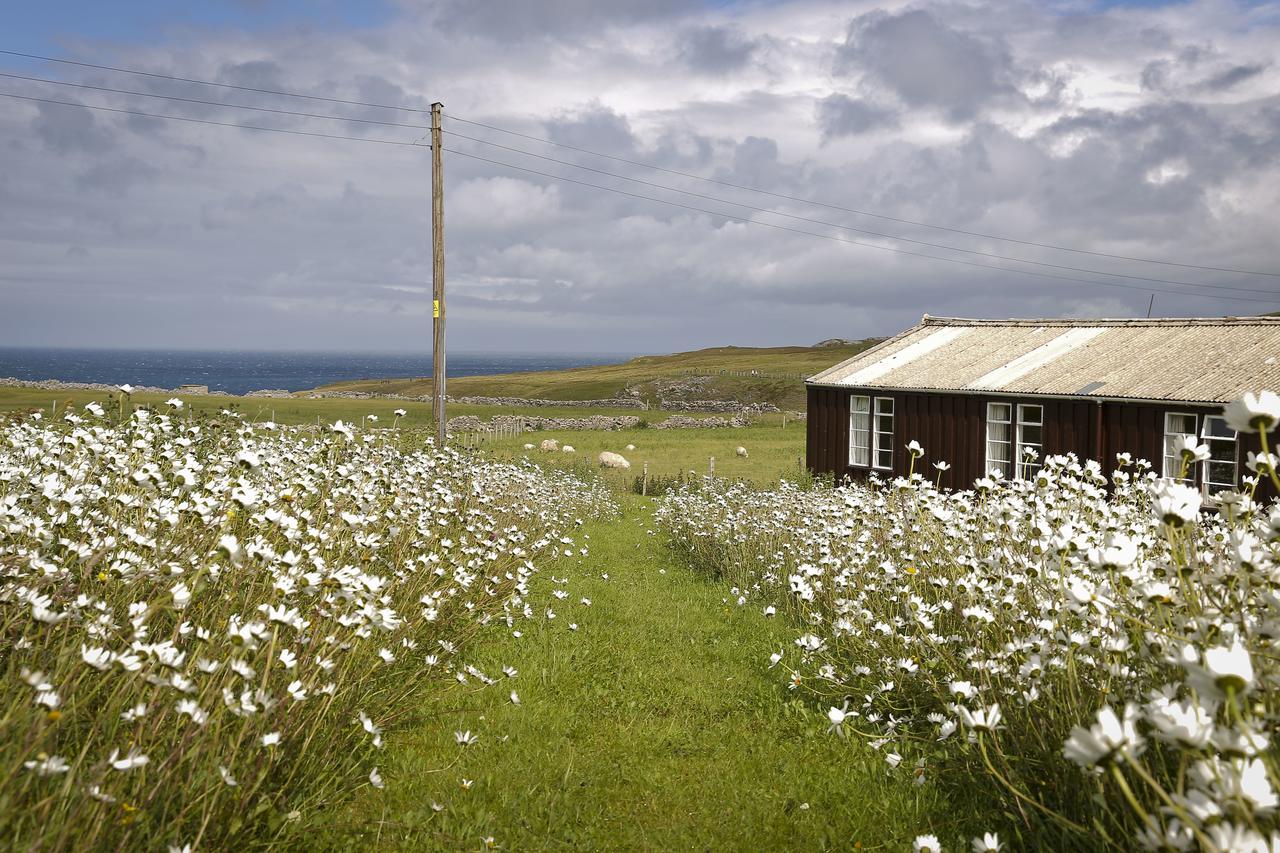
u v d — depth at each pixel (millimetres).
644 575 12734
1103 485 6871
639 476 28547
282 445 9789
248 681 4441
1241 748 2109
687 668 8180
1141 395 17688
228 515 4695
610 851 4910
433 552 7570
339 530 6574
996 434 20938
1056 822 4352
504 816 5117
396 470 9234
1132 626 3986
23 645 3820
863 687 6852
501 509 12273
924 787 5398
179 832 3625
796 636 8945
